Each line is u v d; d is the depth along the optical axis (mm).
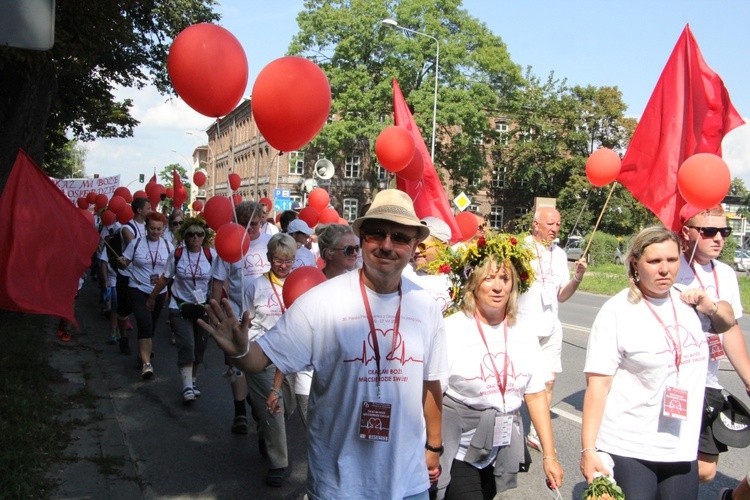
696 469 3354
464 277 3506
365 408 2633
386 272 2717
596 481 3066
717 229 4219
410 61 35938
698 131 6277
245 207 6465
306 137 3604
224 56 3463
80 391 6863
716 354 3941
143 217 9641
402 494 2629
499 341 3473
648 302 3383
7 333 8438
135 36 17594
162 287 7270
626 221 45312
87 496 4422
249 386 4969
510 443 3434
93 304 13883
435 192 8180
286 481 5020
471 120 36719
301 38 36688
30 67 8914
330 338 2680
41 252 6512
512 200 53281
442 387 2953
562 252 6332
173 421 6371
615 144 48281
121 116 22219
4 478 4277
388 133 6438
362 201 48875
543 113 48969
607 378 3338
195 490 4785
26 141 9875
